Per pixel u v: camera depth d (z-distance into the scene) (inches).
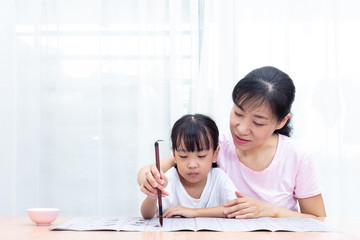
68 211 79.9
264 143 55.7
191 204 53.6
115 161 80.4
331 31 80.3
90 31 80.5
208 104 79.0
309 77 80.0
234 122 49.2
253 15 80.2
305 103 79.8
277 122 49.2
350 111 80.0
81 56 80.4
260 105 46.9
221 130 78.2
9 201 79.7
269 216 46.6
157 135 79.7
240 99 47.6
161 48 80.4
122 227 35.8
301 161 54.5
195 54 78.9
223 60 79.2
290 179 54.9
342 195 79.0
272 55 79.8
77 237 31.7
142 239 30.9
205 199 53.7
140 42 79.2
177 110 78.1
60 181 79.8
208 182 54.2
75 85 80.2
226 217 46.9
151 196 40.8
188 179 51.2
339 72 80.4
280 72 50.7
